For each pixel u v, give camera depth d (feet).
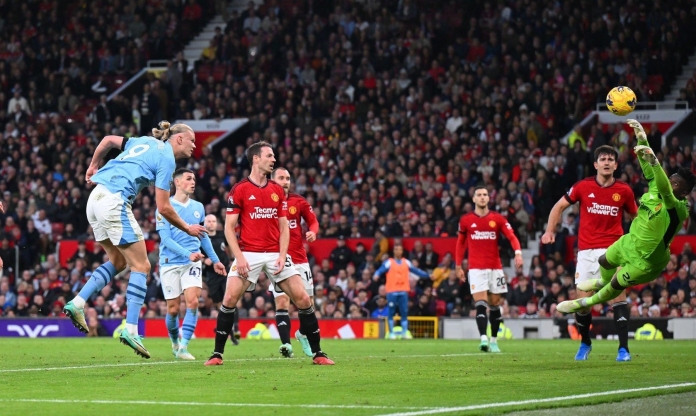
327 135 123.13
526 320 90.58
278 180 54.80
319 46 134.41
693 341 79.66
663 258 43.39
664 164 102.73
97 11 149.69
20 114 138.51
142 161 42.11
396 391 32.78
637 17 121.70
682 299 88.99
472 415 26.35
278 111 129.08
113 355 56.49
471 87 121.70
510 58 121.70
